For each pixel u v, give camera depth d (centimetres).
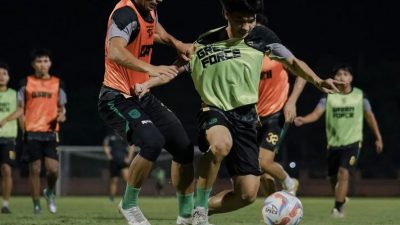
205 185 1049
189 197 1106
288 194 1051
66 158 4266
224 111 1066
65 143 4775
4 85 2031
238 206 1111
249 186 1081
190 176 1092
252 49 1072
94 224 1342
